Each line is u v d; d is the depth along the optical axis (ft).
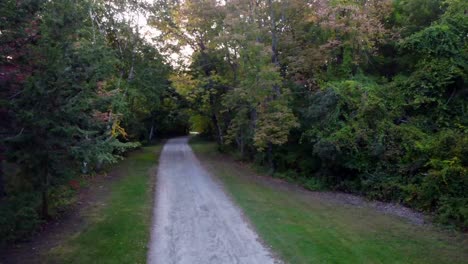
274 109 61.11
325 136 54.80
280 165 69.00
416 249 28.58
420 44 52.26
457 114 50.03
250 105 67.87
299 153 67.10
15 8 25.76
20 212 25.27
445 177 40.27
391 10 66.13
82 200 42.88
